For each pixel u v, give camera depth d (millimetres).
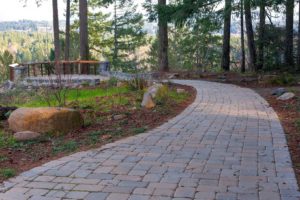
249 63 23031
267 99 11414
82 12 22078
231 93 12758
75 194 4281
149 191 4344
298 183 4551
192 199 4121
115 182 4621
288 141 6469
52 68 20719
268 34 22062
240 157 5574
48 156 5734
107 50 40250
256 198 4133
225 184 4527
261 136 6812
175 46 39750
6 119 8297
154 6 18281
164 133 7039
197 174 4867
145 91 11094
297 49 21094
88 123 7699
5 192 4348
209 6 17281
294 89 12430
